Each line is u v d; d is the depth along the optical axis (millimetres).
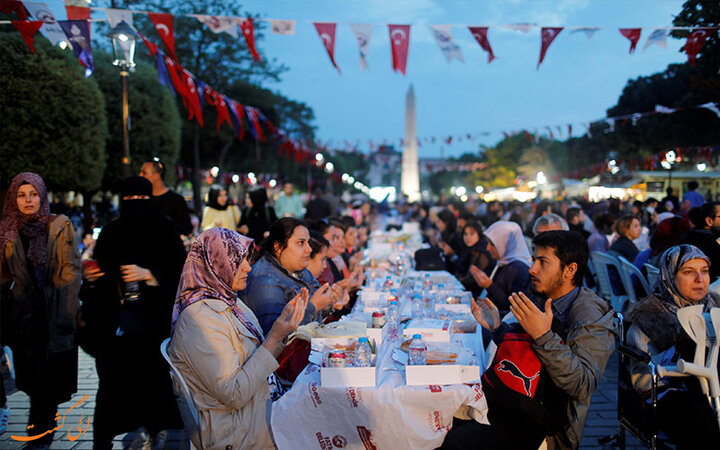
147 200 3357
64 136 9227
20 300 3486
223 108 9008
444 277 5840
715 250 4355
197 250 2410
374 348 2865
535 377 2410
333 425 2457
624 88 20469
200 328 2275
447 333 3148
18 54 8516
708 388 2625
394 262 7355
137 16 19031
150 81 16281
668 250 2922
